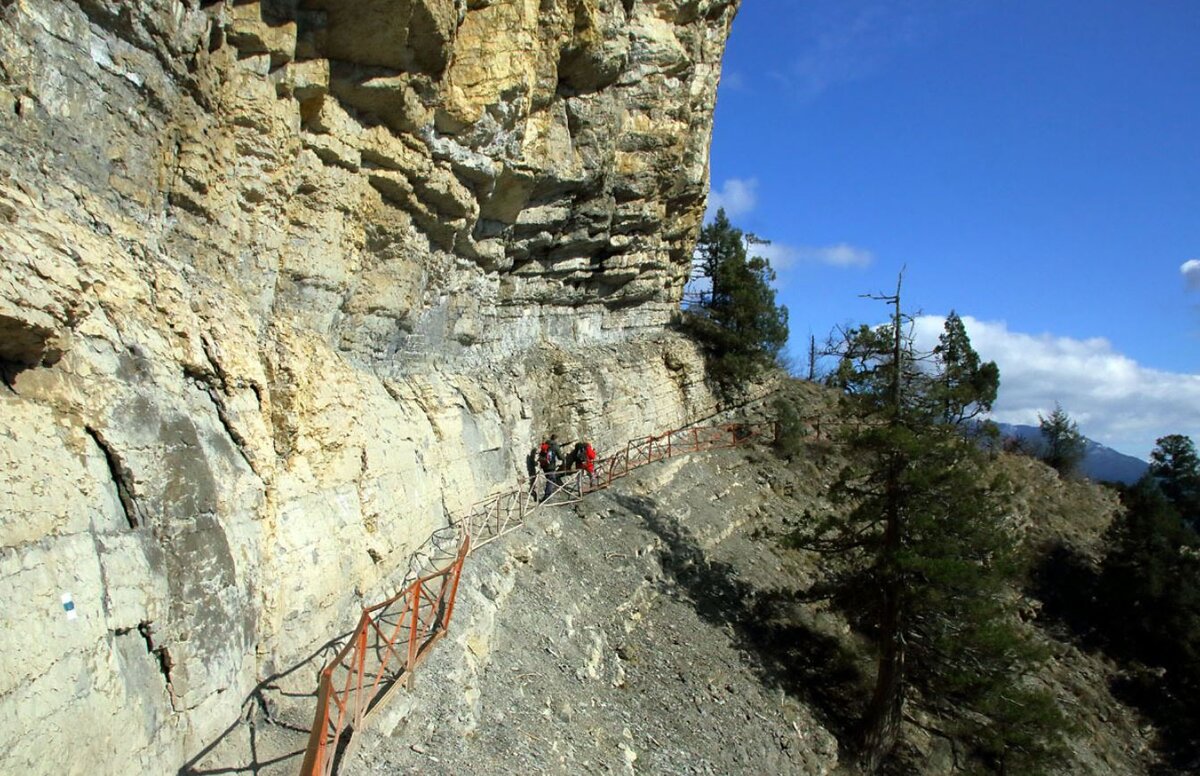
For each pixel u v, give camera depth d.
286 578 9.18
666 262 32.47
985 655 18.61
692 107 28.70
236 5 9.77
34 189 6.71
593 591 17.98
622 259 28.22
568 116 20.97
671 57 25.58
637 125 25.48
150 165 8.59
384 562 12.00
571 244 24.20
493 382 20.86
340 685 9.26
